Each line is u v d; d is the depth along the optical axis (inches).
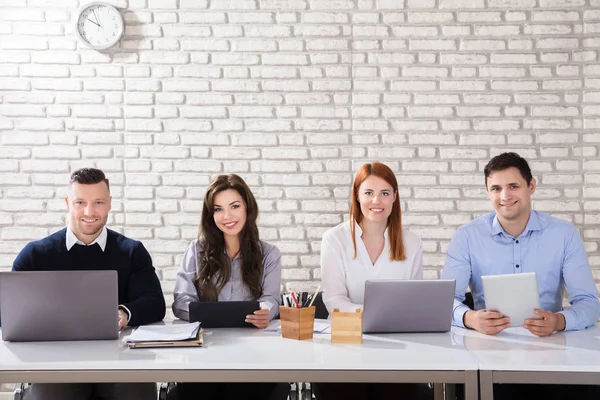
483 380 83.1
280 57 175.2
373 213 119.3
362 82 175.3
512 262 118.1
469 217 175.5
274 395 108.6
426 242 175.8
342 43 175.2
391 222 122.8
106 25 173.2
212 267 120.0
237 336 101.3
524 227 117.6
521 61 174.6
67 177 174.7
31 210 174.6
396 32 175.0
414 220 175.9
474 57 174.7
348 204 175.6
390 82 175.3
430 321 102.2
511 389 107.1
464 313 107.0
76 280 96.5
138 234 175.5
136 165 175.2
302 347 93.1
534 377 82.8
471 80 174.9
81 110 174.7
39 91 174.2
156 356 87.7
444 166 175.5
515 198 113.7
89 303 96.9
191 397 108.9
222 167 175.8
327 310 121.6
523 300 101.3
